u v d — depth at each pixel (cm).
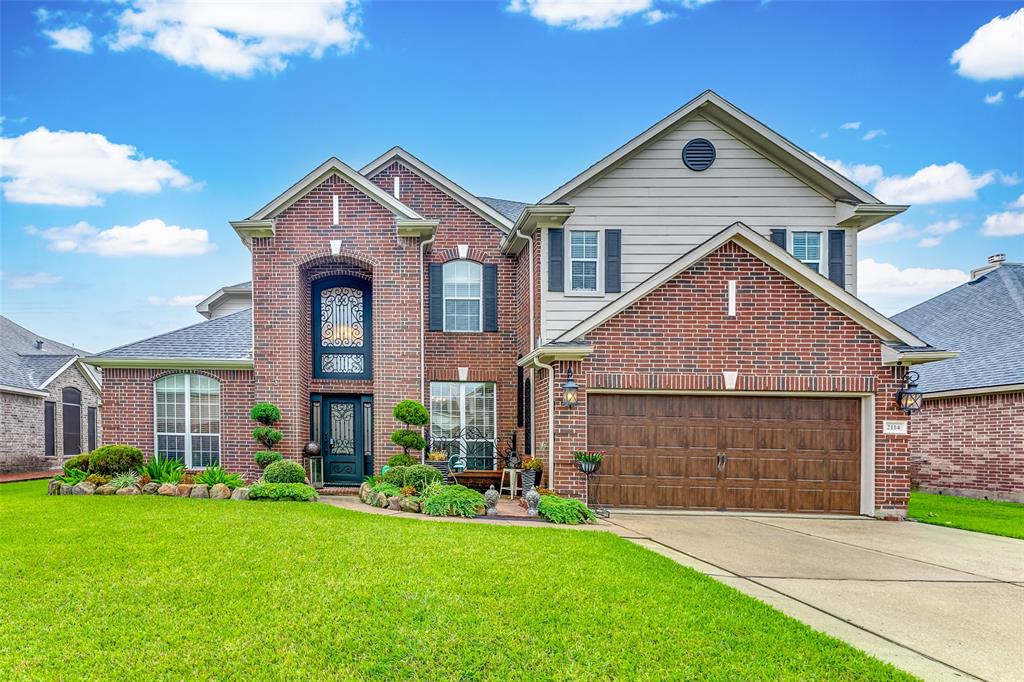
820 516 1164
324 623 515
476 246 1608
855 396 1191
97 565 664
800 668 453
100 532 810
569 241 1411
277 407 1417
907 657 484
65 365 2362
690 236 1430
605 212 1426
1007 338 1688
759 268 1188
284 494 1141
